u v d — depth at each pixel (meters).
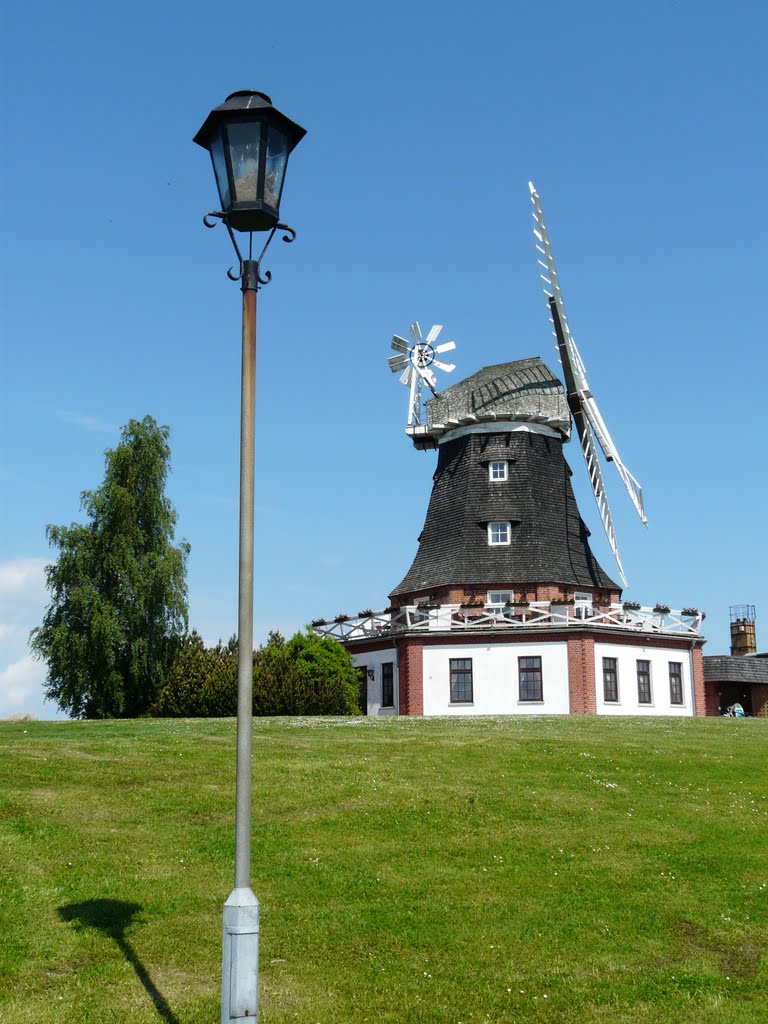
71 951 14.73
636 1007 14.08
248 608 11.04
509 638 53.28
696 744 32.41
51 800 21.28
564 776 26.11
